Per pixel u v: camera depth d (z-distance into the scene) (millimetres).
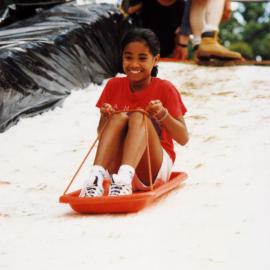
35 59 10359
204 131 8688
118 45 13039
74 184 7016
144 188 6180
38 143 8719
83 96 10859
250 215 5414
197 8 13258
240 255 4570
